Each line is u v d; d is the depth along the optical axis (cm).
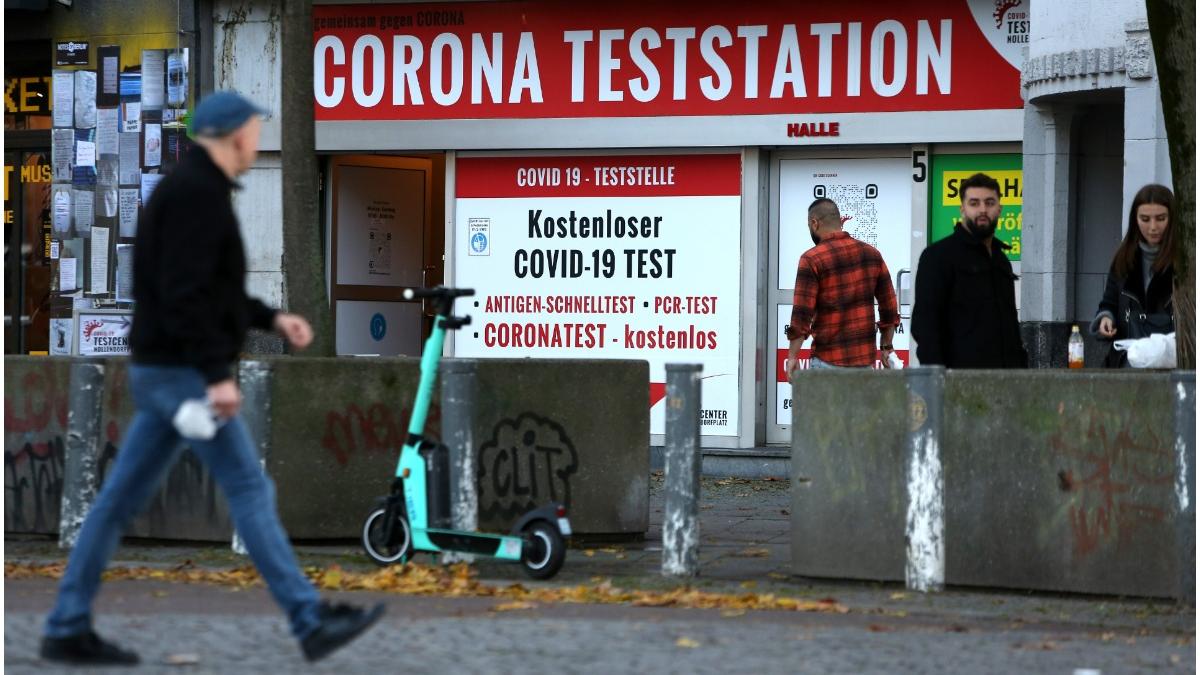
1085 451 1277
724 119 2330
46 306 2652
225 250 923
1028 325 2158
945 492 1325
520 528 1355
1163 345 1454
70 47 2583
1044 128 2147
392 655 1003
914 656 1033
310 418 1516
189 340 901
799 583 1370
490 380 1545
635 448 1589
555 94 2400
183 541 1548
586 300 2412
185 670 942
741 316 2344
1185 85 1355
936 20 2244
